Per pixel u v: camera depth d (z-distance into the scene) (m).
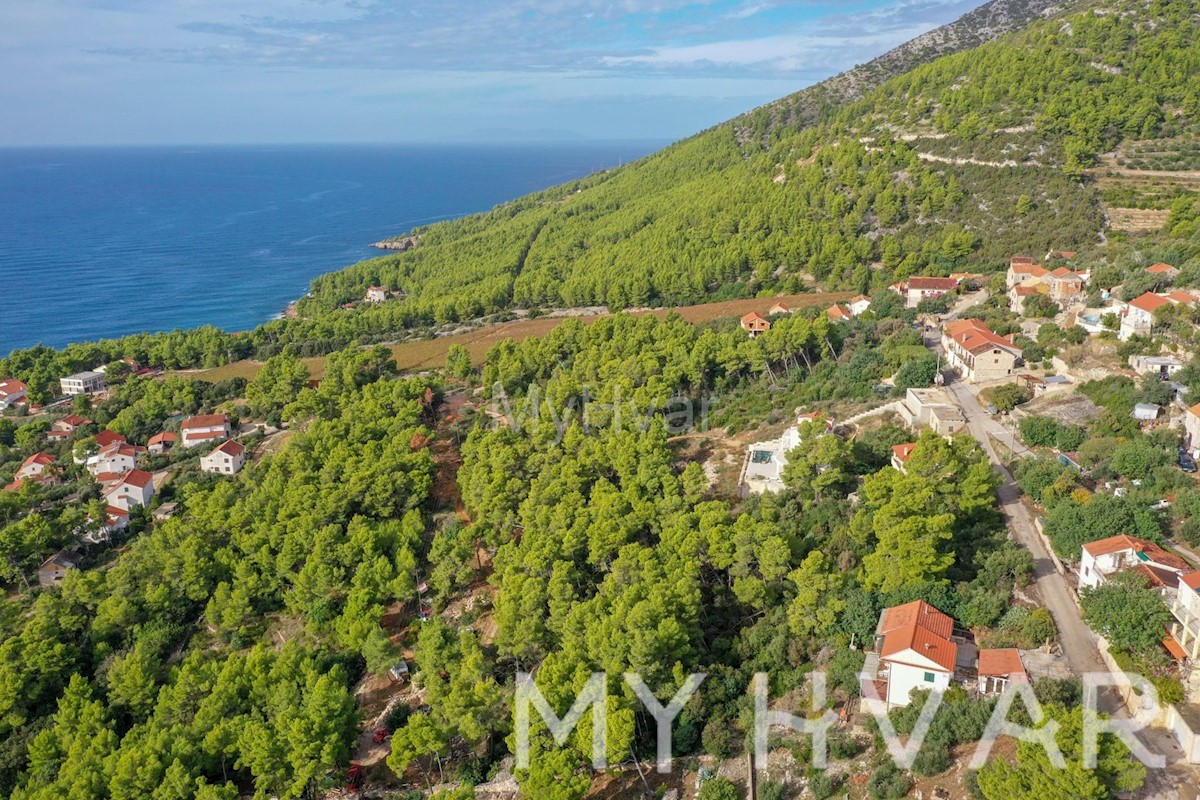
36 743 68.62
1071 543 68.56
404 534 92.38
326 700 63.31
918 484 74.50
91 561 107.19
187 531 96.31
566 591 73.81
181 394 155.62
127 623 86.44
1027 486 80.38
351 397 134.62
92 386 176.75
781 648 66.38
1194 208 152.50
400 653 79.12
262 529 93.88
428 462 106.56
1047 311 122.31
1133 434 84.62
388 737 69.50
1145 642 54.97
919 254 173.00
